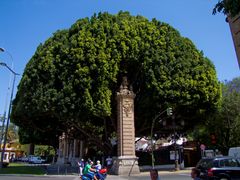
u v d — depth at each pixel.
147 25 37.72
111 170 34.94
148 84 35.09
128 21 37.84
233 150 29.56
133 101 36.06
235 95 46.44
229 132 47.78
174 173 33.62
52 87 34.56
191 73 36.59
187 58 37.44
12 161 94.44
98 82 33.50
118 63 35.41
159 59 35.22
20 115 41.00
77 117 34.22
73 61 34.12
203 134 52.00
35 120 43.09
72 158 61.47
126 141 34.31
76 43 34.94
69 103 33.09
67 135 49.53
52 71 34.62
